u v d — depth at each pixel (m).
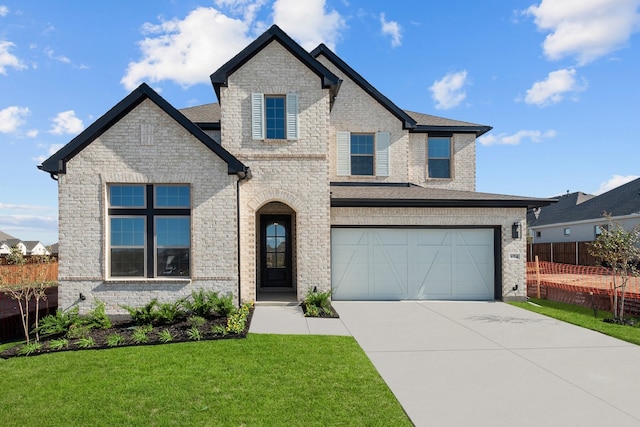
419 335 8.65
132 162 10.43
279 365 6.64
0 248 48.56
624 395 5.66
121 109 10.30
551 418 4.97
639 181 29.86
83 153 10.34
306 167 11.77
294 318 10.15
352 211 12.55
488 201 12.53
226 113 11.70
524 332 8.97
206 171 10.59
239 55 11.61
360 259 12.74
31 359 7.09
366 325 9.51
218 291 10.52
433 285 12.84
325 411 5.05
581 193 37.66
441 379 6.18
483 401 5.43
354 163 15.70
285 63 11.84
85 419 4.88
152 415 4.95
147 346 7.77
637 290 14.50
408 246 12.82
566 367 6.76
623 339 8.43
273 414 4.95
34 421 4.84
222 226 10.59
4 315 12.14
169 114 10.38
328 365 6.65
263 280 15.12
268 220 15.17
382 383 5.94
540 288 14.35
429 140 16.73
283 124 11.92
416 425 4.77
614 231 11.03
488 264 13.00
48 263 9.55
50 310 11.17
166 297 10.41
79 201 10.30
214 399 5.36
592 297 11.18
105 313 10.21
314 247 11.77
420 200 12.34
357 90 15.71
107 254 10.38
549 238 35.34
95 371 6.42
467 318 10.32
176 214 10.63
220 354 7.20
